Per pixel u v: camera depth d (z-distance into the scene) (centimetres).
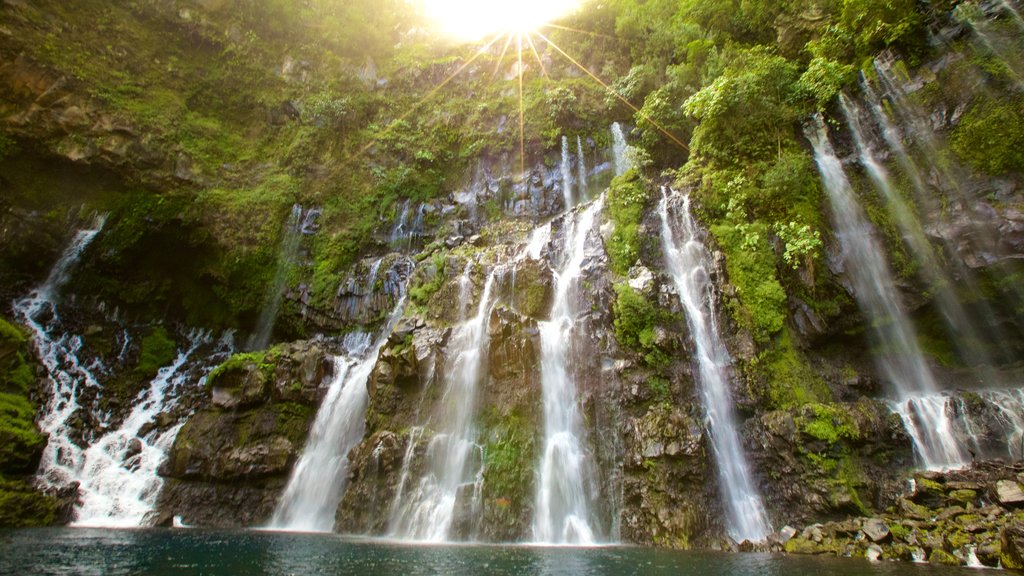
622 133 2369
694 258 1444
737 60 1844
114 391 1734
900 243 1376
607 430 1168
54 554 757
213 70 2489
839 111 1590
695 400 1207
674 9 2659
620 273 1447
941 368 1345
